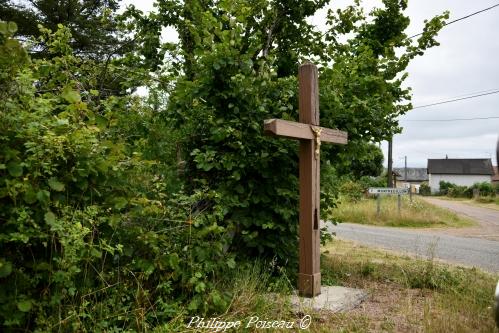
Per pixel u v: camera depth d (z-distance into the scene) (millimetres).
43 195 2963
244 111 5207
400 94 7766
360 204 20891
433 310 4344
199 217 4113
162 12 8430
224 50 5172
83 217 3217
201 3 8023
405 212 18641
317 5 8484
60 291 3125
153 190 4156
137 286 3627
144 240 3645
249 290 4109
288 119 5086
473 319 4008
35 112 3273
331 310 4207
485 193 49250
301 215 4742
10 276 3010
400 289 5359
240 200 5094
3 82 3160
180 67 7664
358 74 6617
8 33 3061
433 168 84312
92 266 3363
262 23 8211
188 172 5469
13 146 3129
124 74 6656
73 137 3238
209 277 4270
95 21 18172
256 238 5145
